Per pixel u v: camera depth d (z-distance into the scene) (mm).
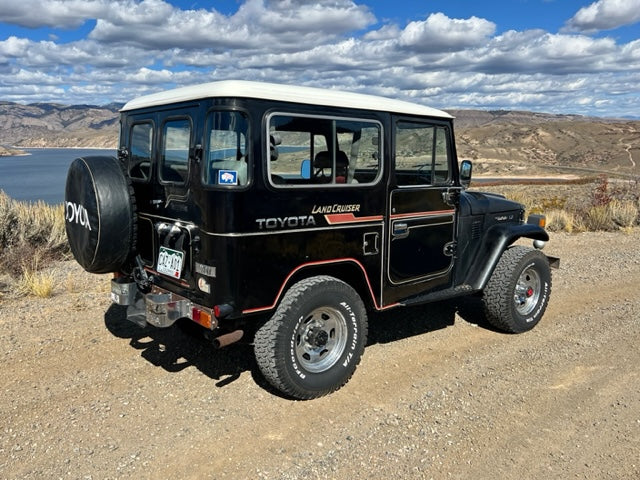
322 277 4098
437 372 4656
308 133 3922
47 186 52719
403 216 4652
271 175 3713
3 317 5809
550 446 3533
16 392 4164
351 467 3281
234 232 3582
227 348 5086
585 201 16438
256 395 4184
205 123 3609
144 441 3529
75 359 4781
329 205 4062
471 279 5395
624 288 7434
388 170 4457
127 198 4273
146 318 4086
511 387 4379
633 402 4145
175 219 4039
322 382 4090
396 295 4738
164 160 4199
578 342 5402
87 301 6414
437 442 3562
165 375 4504
